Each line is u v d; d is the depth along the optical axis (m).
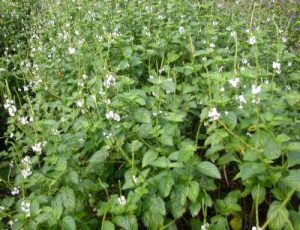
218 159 0.52
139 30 0.96
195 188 0.45
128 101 0.59
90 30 1.03
